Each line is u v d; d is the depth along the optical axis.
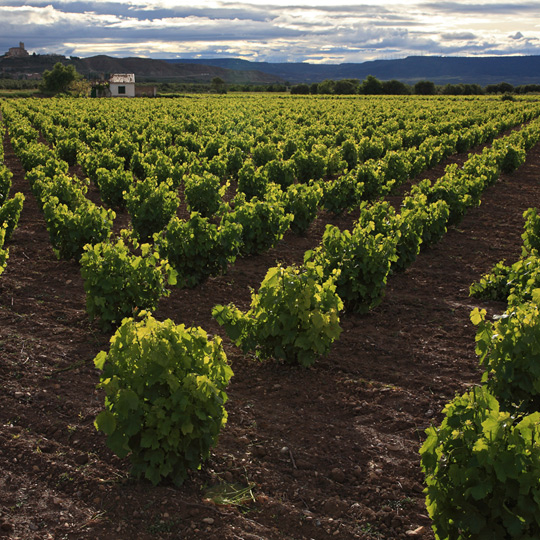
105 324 7.02
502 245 12.05
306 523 3.97
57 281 9.05
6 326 7.16
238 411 5.41
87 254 6.89
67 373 6.06
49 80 94.94
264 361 6.50
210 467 4.55
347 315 7.99
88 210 9.46
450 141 25.08
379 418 5.34
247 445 4.88
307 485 4.39
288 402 5.61
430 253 11.38
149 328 4.18
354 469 4.58
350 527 3.94
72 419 5.18
